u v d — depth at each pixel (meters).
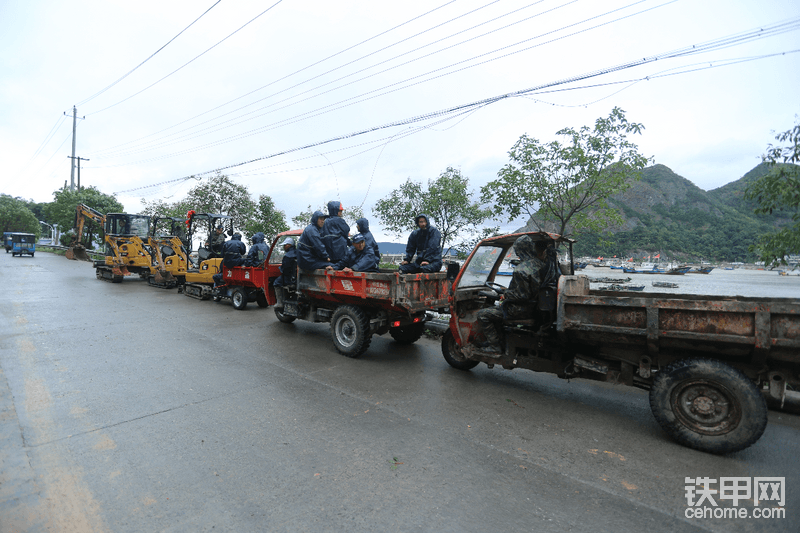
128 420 3.76
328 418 3.92
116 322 8.20
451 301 5.16
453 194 9.05
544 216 7.62
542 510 2.57
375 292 5.77
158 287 14.09
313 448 3.31
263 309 10.27
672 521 2.49
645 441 3.58
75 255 23.47
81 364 5.40
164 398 4.31
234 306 10.24
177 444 3.32
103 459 3.06
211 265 11.15
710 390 3.34
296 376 5.18
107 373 5.07
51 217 37.91
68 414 3.86
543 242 4.62
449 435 3.62
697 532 2.39
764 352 3.17
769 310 3.11
